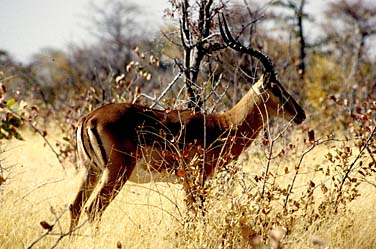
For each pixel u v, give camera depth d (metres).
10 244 11.10
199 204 11.77
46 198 13.69
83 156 13.00
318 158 18.14
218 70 21.45
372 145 13.76
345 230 12.44
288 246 11.49
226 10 17.81
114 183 12.69
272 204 13.33
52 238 11.29
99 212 12.34
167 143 13.17
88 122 12.88
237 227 11.32
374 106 14.56
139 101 19.67
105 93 23.22
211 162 13.59
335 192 13.30
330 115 25.81
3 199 12.84
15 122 11.09
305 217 12.55
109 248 11.29
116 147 12.76
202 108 15.03
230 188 12.20
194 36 16.78
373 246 12.27
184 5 16.59
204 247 11.12
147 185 14.90
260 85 14.72
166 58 20.62
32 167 18.95
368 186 15.45
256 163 16.66
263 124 14.70
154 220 12.12
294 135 20.45
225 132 13.91
